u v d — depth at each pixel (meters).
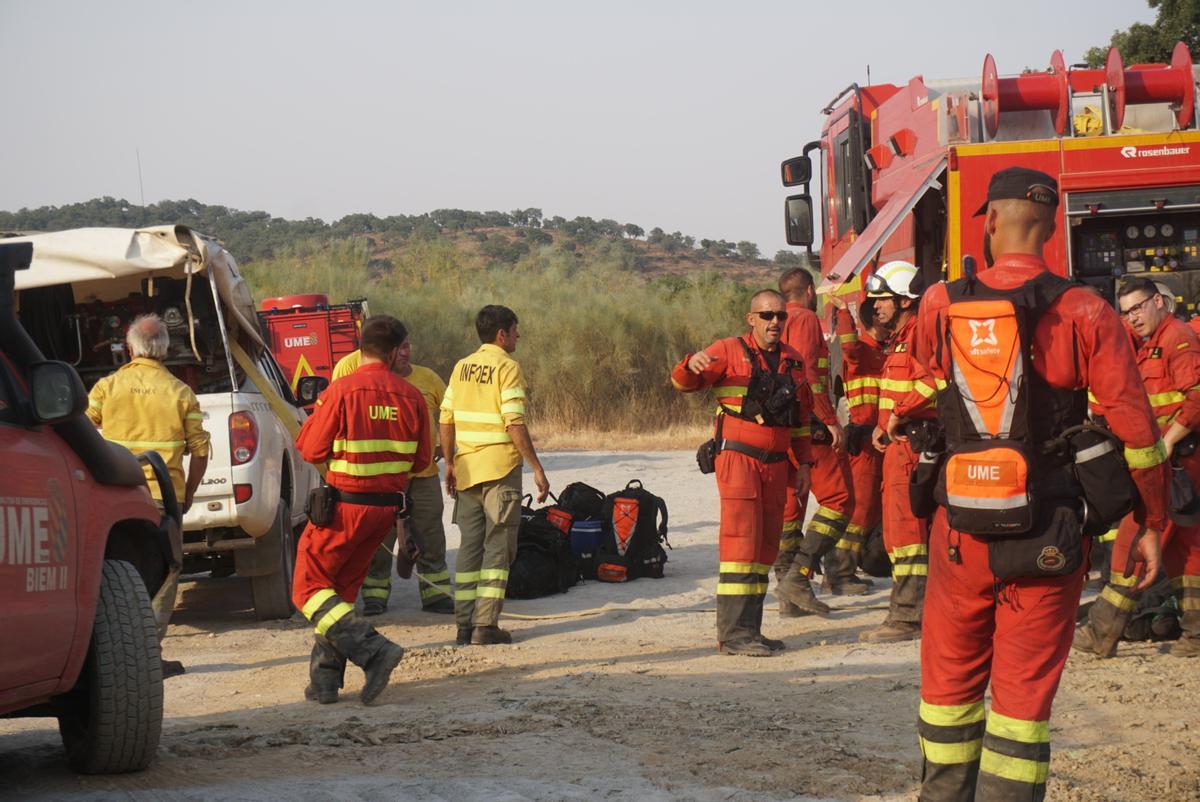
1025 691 3.63
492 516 8.71
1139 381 3.62
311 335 20.66
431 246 34.00
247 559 9.77
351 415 6.66
